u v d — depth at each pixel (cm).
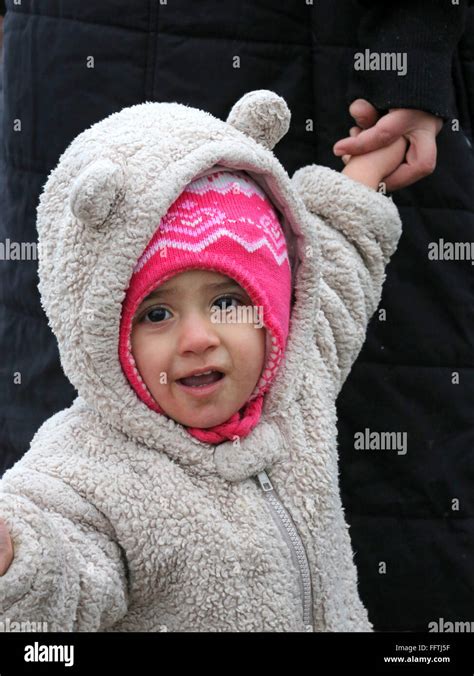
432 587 214
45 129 202
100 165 132
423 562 213
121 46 197
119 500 140
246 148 144
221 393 144
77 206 131
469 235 209
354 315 177
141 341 140
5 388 215
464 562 214
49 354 208
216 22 195
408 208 205
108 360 139
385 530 212
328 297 172
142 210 134
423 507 212
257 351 145
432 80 184
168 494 143
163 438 144
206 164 139
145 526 140
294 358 155
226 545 144
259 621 146
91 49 197
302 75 199
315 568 153
